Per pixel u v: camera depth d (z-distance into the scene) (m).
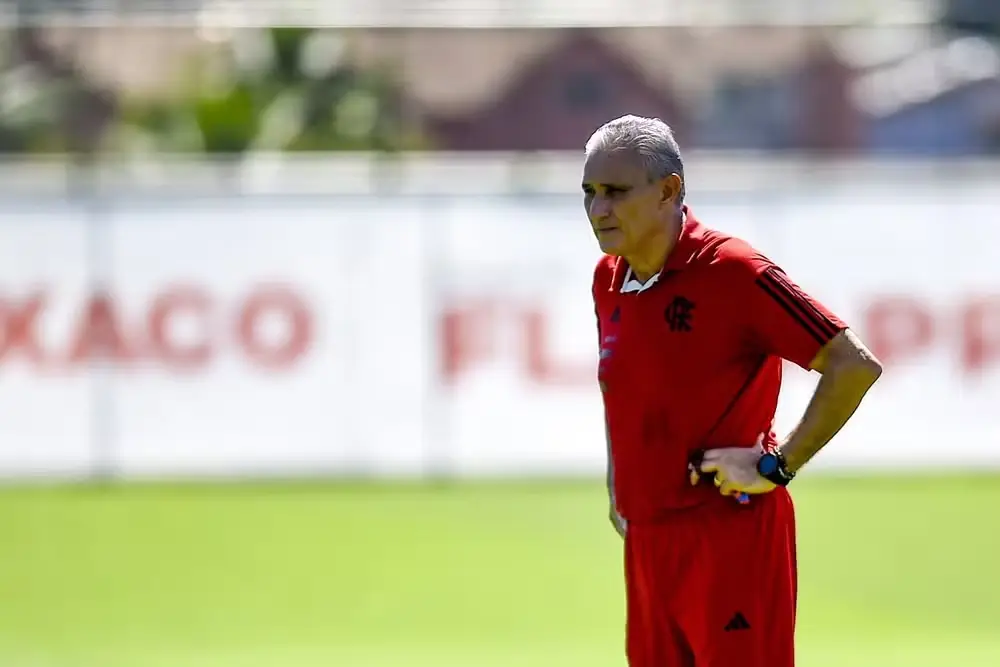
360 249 53.03
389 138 94.62
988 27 96.19
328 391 53.06
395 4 76.62
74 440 52.56
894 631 33.25
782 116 100.06
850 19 95.56
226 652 31.38
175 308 52.75
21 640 32.56
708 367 17.38
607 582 38.34
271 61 95.62
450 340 53.16
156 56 95.19
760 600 17.64
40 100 93.75
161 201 52.59
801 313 16.95
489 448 53.19
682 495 17.72
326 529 45.59
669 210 17.42
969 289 53.44
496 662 30.31
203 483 52.84
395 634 32.94
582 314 53.12
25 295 52.31
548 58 102.81
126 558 41.75
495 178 60.34
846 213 53.22
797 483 52.84
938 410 53.44
